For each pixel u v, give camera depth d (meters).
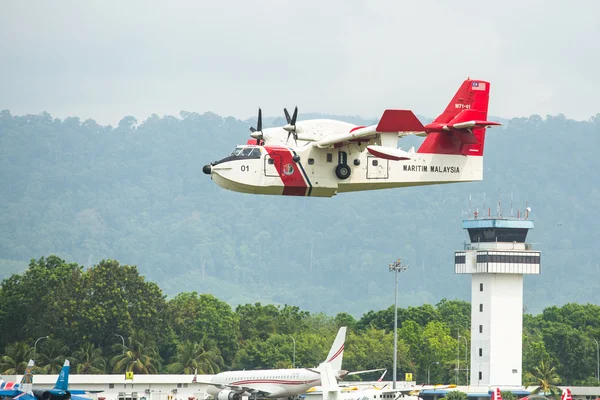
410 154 155.25
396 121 140.50
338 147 150.25
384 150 142.12
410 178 154.50
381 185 153.62
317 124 150.12
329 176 150.25
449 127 154.62
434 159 156.12
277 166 148.75
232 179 147.88
